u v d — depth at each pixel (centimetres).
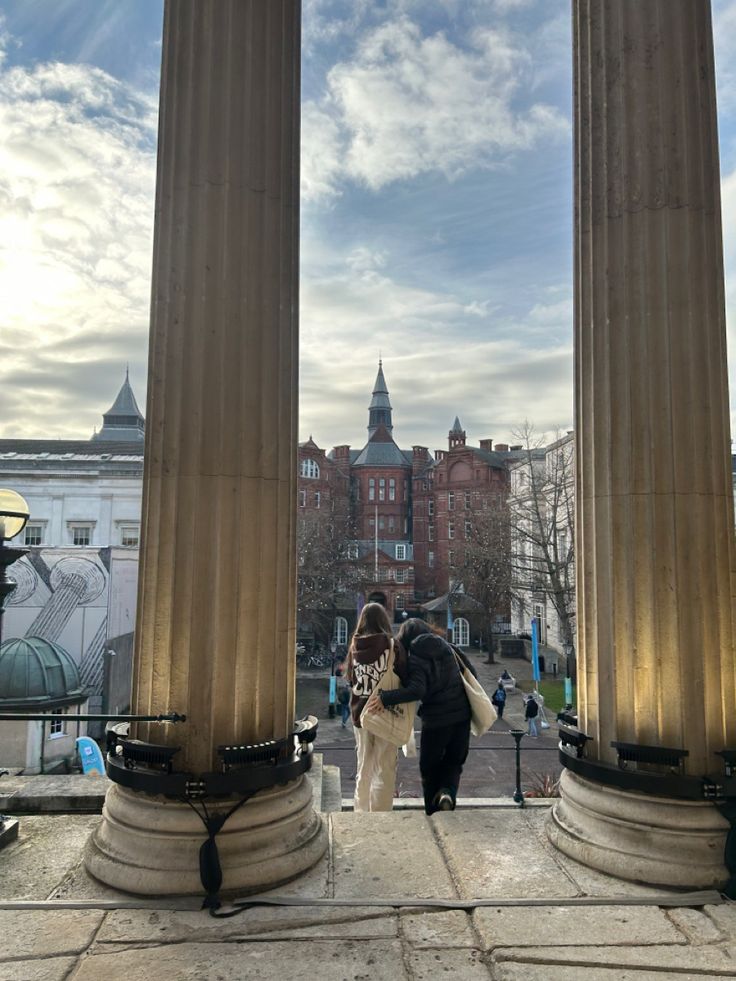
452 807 431
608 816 350
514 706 3306
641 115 378
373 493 8919
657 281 369
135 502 3878
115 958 267
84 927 289
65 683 2067
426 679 441
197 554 343
